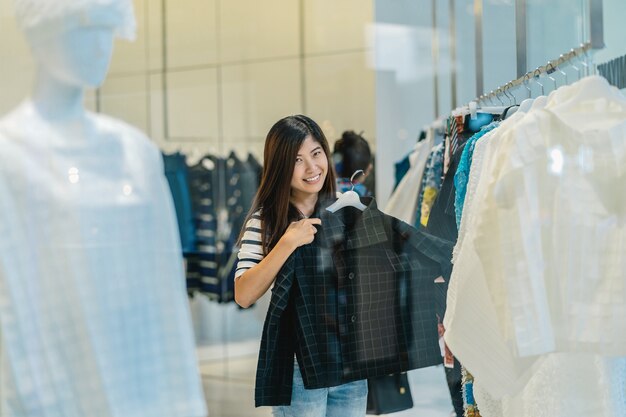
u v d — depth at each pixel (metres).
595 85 1.83
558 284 1.78
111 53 1.85
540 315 1.76
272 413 2.18
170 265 1.88
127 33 1.89
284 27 3.44
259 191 2.15
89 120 1.82
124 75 2.12
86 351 1.74
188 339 1.88
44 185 1.73
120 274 1.79
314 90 3.44
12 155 1.70
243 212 3.72
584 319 1.77
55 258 1.72
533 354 1.74
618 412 1.84
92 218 1.77
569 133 1.81
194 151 3.34
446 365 2.30
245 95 3.46
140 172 1.86
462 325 1.86
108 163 1.82
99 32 1.81
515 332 1.75
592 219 1.79
